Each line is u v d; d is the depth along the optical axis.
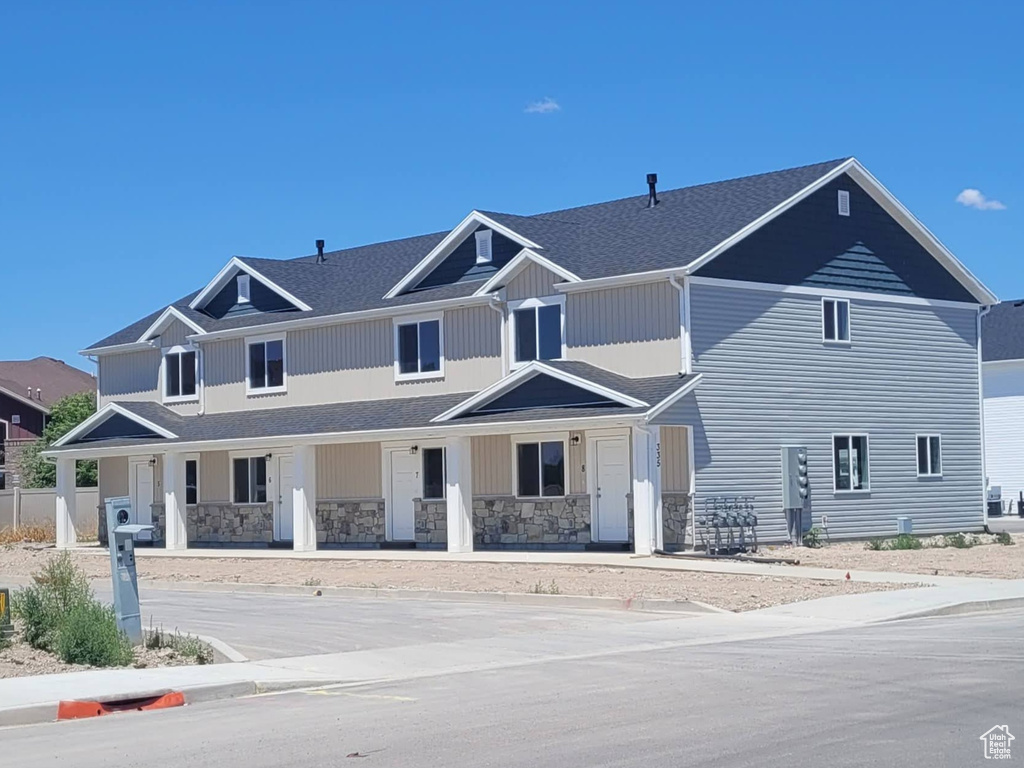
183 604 23.86
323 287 39.88
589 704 12.51
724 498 30.50
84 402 59.81
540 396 30.98
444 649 17.27
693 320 30.22
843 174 34.28
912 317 35.75
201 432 37.91
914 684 12.81
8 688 14.26
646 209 35.84
